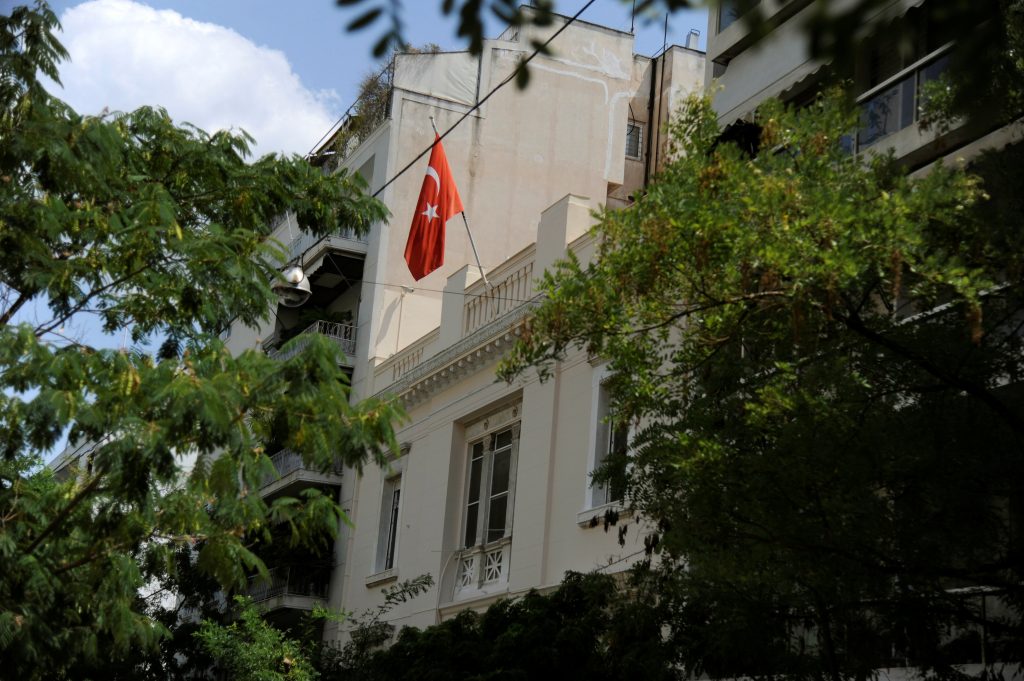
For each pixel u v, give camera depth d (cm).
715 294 1262
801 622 1319
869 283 1225
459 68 3466
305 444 1269
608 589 1675
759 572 1239
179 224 1580
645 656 1528
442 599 2630
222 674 3098
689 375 1459
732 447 1304
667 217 1246
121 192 1490
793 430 1205
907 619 1203
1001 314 1273
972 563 1210
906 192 1184
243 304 1532
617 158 3556
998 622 1282
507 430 2620
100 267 1448
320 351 1264
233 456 1221
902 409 1230
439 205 2970
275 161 1681
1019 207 1227
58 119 1443
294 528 1370
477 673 1895
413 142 3384
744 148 1989
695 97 1393
